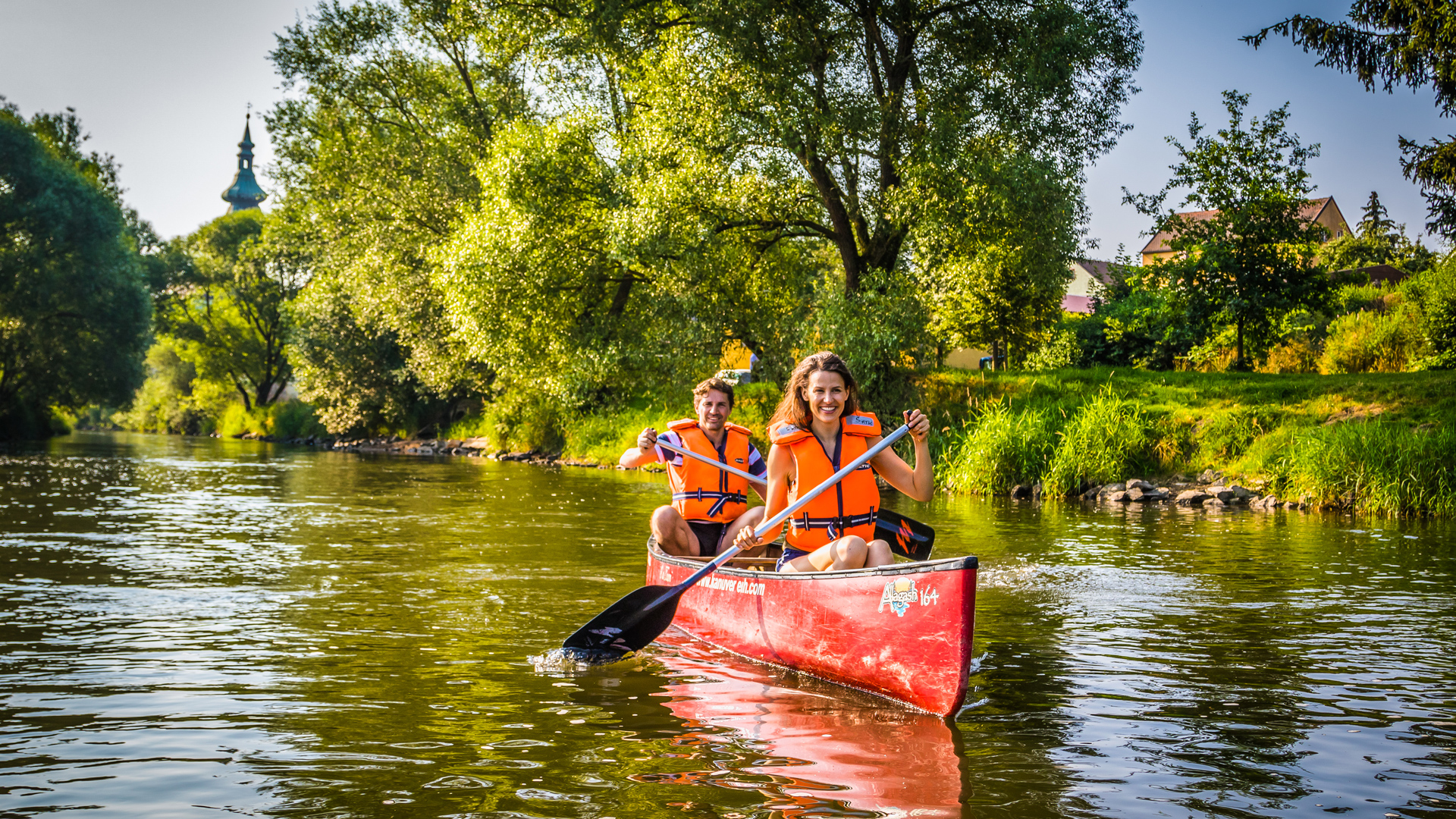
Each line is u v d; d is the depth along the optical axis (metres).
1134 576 6.68
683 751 3.15
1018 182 14.92
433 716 3.50
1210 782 2.89
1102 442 13.49
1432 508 10.86
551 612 5.36
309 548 7.81
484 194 19.06
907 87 17.28
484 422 29.34
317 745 3.18
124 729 3.32
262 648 4.47
